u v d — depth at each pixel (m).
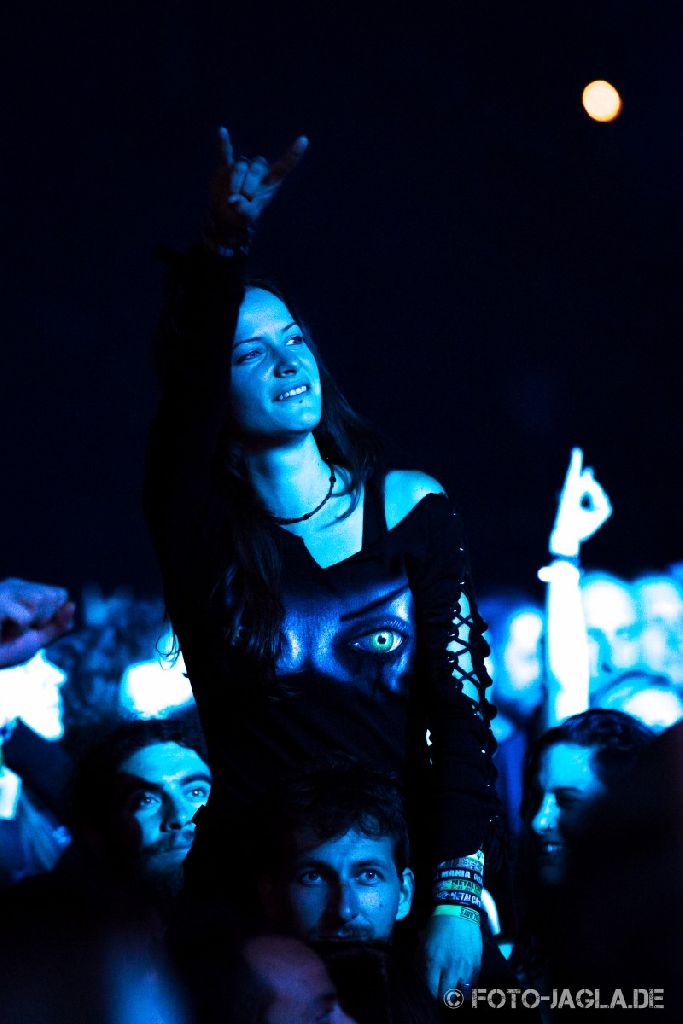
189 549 4.56
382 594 4.57
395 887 4.34
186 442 4.43
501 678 10.14
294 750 4.50
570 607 6.75
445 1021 4.32
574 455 6.99
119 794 5.54
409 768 4.61
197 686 4.66
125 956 2.26
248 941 3.30
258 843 4.37
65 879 2.47
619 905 2.27
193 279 4.33
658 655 10.46
